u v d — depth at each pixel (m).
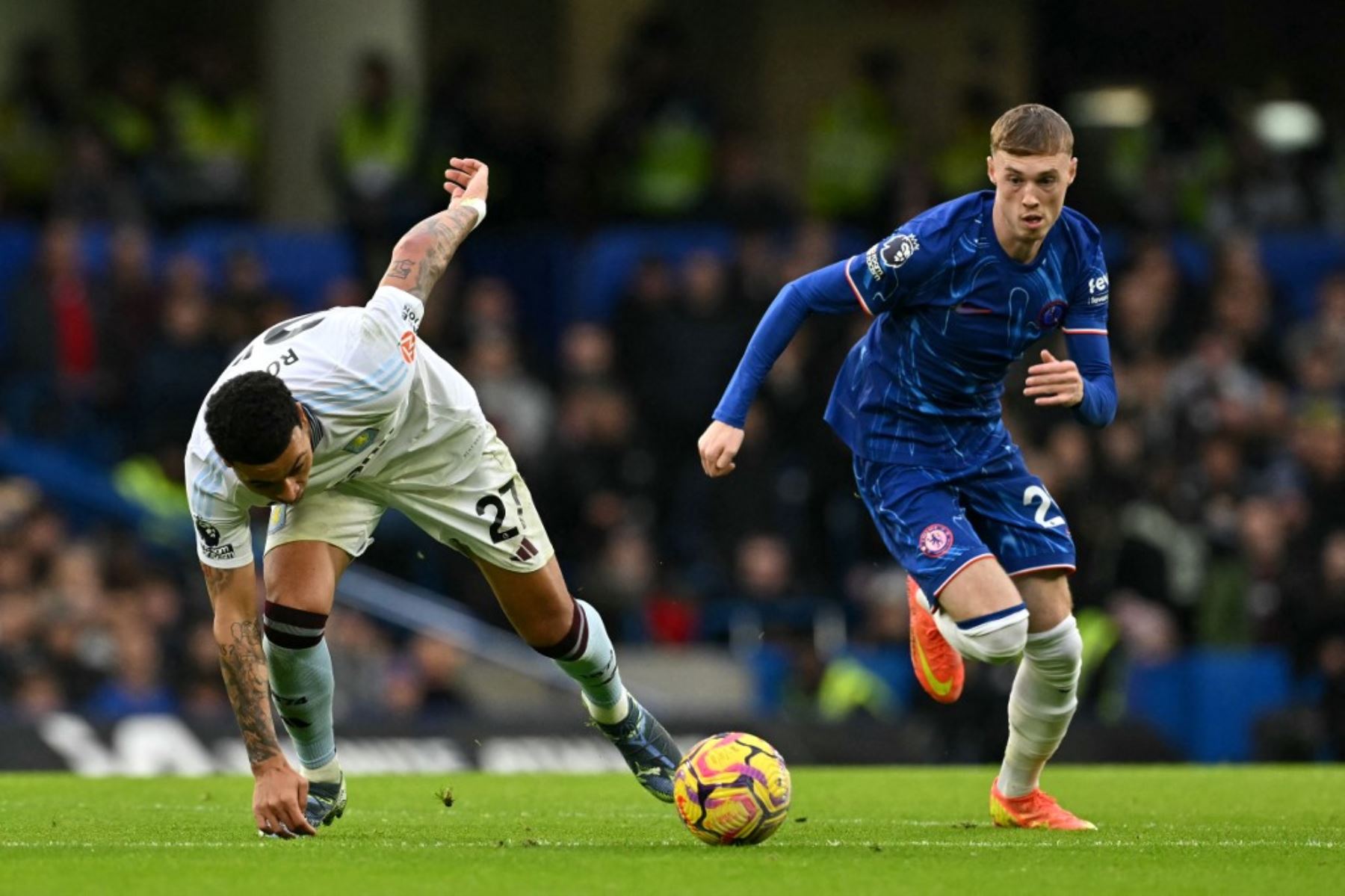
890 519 22.83
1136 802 26.98
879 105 65.44
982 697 42.25
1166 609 50.62
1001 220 21.89
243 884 16.62
